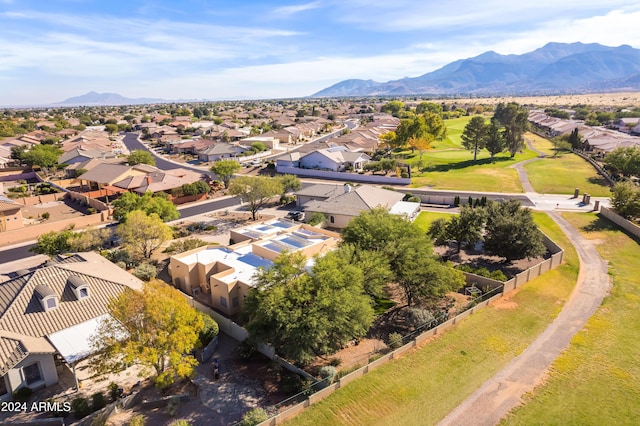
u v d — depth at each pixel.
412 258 40.00
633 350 32.41
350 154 118.88
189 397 29.33
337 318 30.34
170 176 87.69
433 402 27.12
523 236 47.91
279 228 56.00
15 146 124.38
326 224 67.94
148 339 28.11
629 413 25.84
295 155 118.88
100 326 32.31
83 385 30.64
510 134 122.06
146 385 30.70
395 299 43.78
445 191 89.12
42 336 31.05
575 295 41.88
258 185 69.69
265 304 30.41
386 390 28.22
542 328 35.94
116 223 70.38
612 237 58.22
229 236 63.41
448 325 36.22
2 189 88.06
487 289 43.75
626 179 80.06
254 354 33.94
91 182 94.94
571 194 83.69
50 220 72.94
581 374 29.67
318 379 29.83
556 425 24.97
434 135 146.62
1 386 29.31
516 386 28.55
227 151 134.50
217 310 41.91
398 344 33.53
